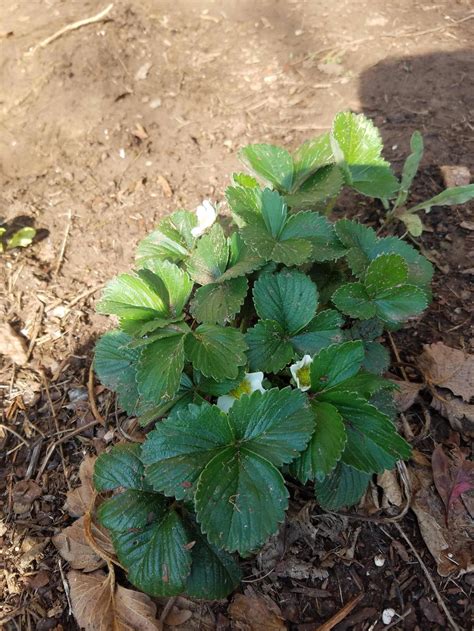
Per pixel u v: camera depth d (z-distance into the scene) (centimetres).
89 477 34
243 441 27
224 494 25
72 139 53
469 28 59
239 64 59
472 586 29
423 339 38
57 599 30
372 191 37
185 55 60
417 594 29
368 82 55
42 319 42
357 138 38
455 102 52
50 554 32
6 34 60
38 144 53
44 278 45
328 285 35
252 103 55
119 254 46
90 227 47
